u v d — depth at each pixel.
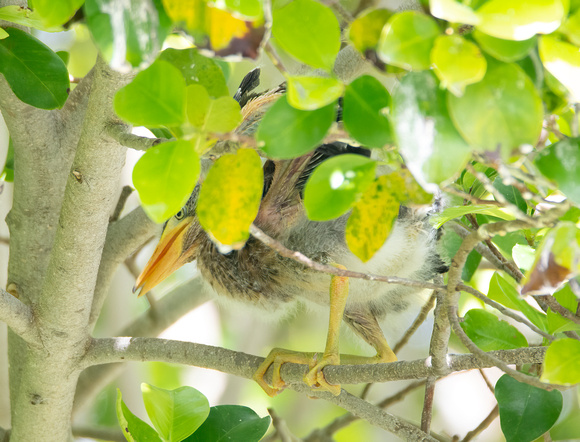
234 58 2.67
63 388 5.48
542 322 5.26
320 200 3.05
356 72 6.21
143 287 7.02
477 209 4.46
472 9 2.56
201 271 7.04
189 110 2.94
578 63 2.73
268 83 9.59
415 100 2.63
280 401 11.46
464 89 2.60
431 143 2.62
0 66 4.80
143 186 2.90
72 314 5.08
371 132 2.89
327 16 2.81
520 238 5.65
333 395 5.36
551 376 3.71
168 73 2.90
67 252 4.72
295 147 2.88
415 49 2.60
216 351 5.47
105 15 2.71
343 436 11.29
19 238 6.09
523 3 2.50
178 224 7.16
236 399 10.46
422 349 10.58
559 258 2.90
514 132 2.60
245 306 6.89
